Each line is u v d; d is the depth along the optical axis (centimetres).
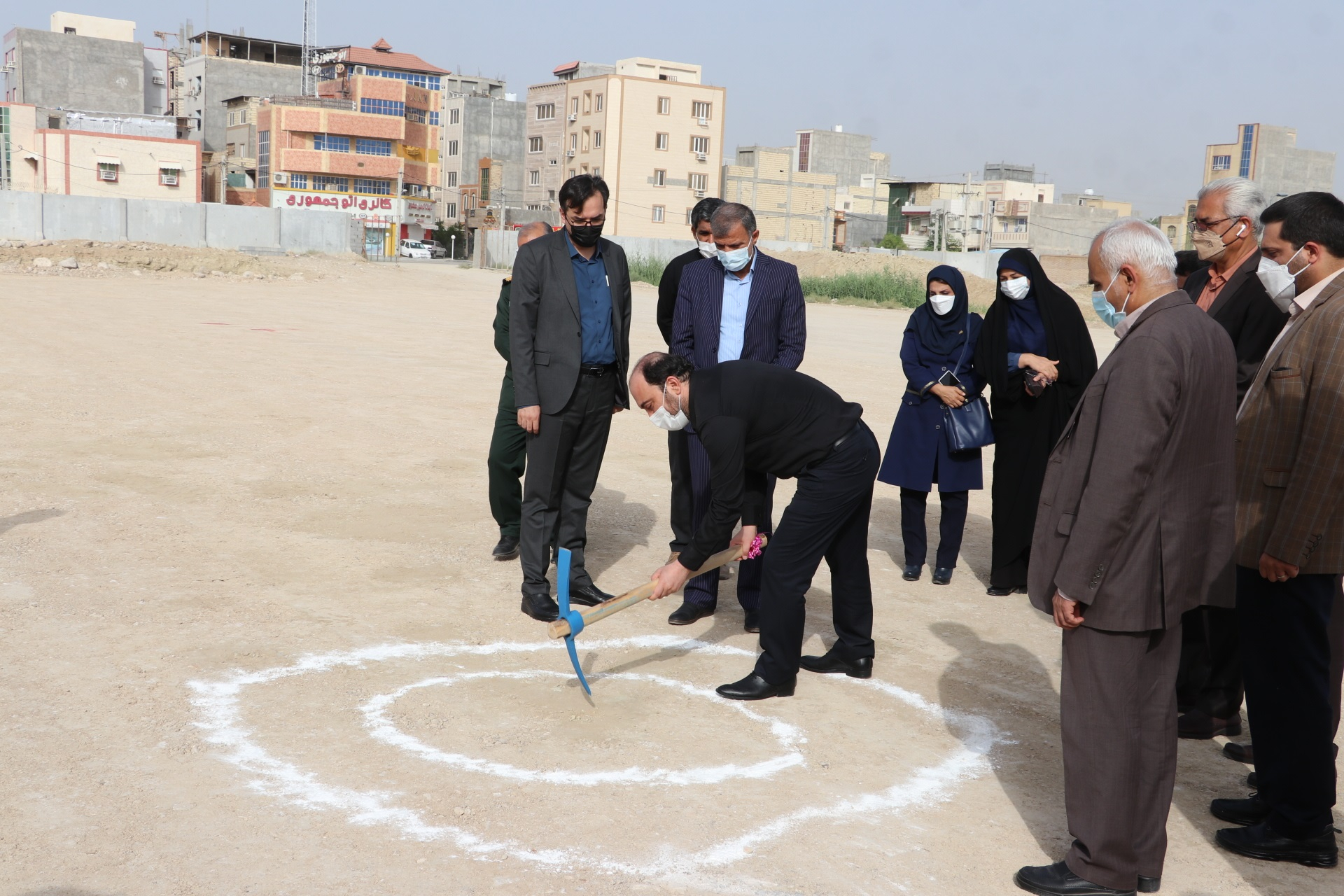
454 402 1247
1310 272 356
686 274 596
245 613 538
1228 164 9194
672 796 375
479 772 385
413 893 308
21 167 6500
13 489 759
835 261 5434
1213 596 330
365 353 1702
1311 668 346
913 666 519
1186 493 318
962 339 644
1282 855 352
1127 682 318
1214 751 447
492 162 8312
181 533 674
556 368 552
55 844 326
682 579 448
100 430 988
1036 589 337
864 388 1548
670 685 480
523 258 552
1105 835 319
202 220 5150
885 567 698
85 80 8038
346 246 5441
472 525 728
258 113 7625
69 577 579
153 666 467
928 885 328
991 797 388
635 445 1064
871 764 409
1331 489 332
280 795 363
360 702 441
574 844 339
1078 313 624
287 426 1048
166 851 325
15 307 2172
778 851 341
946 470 645
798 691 481
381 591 584
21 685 441
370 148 7744
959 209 9306
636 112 7194
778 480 950
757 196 8500
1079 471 327
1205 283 497
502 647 514
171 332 1870
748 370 454
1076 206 9144
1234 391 328
